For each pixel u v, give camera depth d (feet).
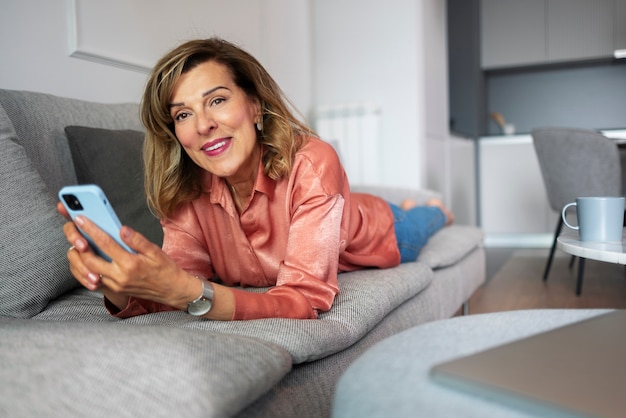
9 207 3.25
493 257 13.46
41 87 5.46
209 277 3.92
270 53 10.61
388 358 1.66
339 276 4.25
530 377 1.35
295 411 2.48
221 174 3.21
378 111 11.97
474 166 16.28
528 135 15.67
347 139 12.01
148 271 2.41
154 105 3.19
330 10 12.40
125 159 4.46
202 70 3.09
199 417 1.77
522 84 18.28
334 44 12.42
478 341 1.75
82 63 5.94
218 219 3.80
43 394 1.79
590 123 17.71
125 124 5.19
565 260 12.53
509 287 9.64
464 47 16.28
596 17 16.24
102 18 6.17
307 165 3.45
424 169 12.21
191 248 3.80
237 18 9.29
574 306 8.04
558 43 16.55
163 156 3.52
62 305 3.41
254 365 2.10
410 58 11.89
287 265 3.23
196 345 2.10
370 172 11.91
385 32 12.04
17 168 3.42
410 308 4.44
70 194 2.21
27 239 3.25
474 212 16.16
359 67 12.26
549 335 1.67
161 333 2.17
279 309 2.93
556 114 18.02
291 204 3.49
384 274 4.30
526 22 16.72
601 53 16.26
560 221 9.96
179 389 1.84
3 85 5.09
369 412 1.37
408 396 1.39
